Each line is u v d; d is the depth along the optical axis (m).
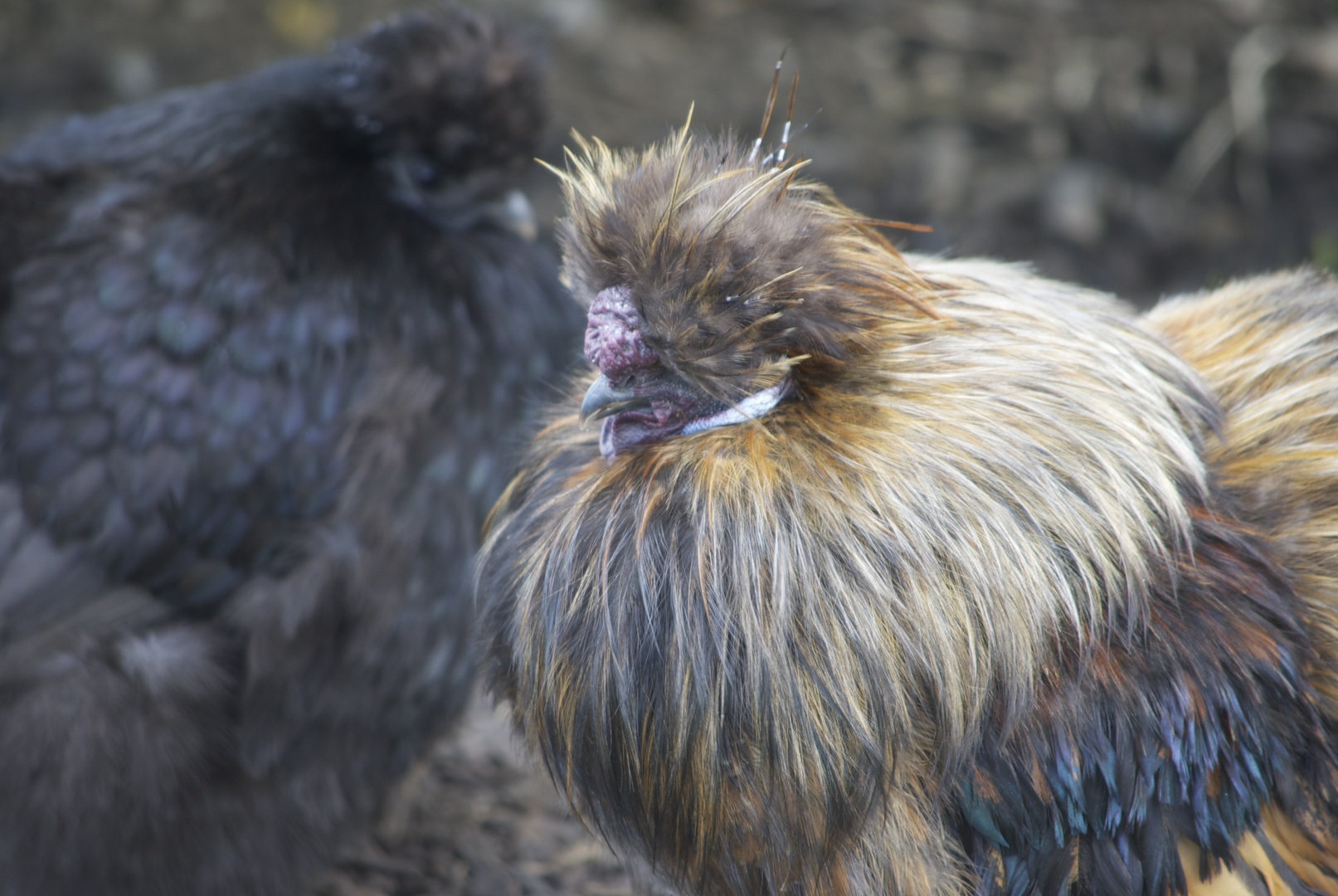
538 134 5.19
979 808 2.98
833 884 2.95
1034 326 3.00
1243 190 9.27
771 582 2.76
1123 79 9.83
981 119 9.66
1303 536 3.13
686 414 3.02
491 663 3.37
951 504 2.76
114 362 4.35
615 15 10.35
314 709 4.45
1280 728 3.00
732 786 2.88
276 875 4.53
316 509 4.44
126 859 4.18
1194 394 3.21
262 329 4.44
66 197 4.79
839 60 10.04
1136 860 2.98
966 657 2.78
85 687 4.06
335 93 5.08
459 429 4.70
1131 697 2.91
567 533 3.01
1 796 4.02
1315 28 9.98
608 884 4.88
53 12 10.42
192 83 9.79
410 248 4.84
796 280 2.78
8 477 4.29
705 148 3.00
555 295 5.30
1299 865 3.06
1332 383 3.31
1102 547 2.83
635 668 2.88
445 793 5.41
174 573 4.33
